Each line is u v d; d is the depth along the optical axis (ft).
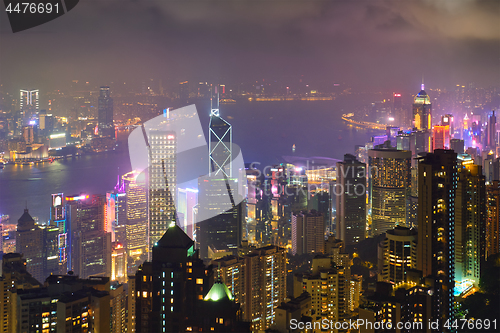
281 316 525.75
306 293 589.32
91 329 479.41
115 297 552.41
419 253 594.24
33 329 467.93
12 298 490.90
